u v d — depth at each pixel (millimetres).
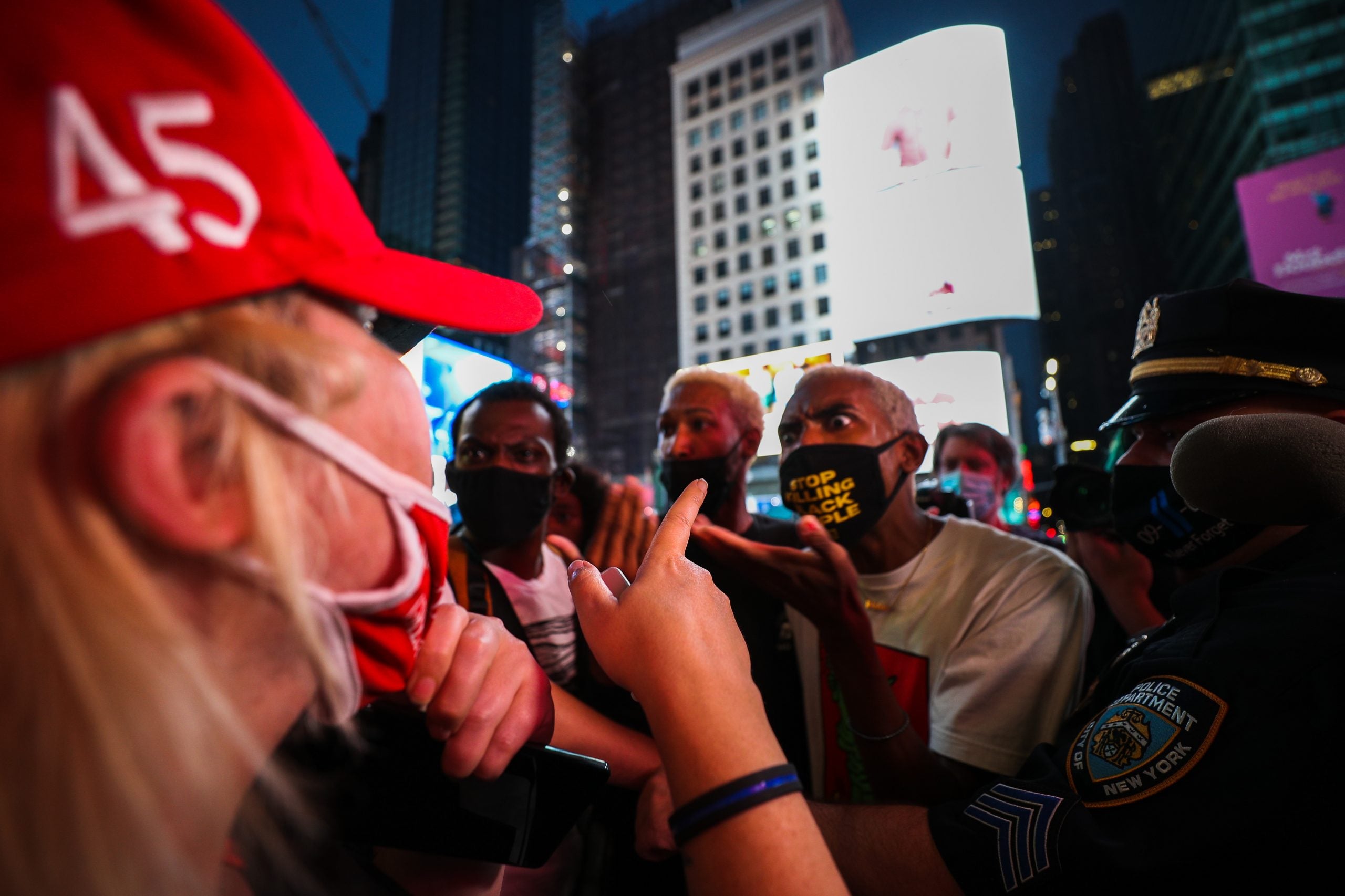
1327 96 34438
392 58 79312
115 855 269
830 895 402
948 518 1604
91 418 266
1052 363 18594
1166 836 649
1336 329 891
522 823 608
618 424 45625
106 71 276
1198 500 776
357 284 378
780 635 1648
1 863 262
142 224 277
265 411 300
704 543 1190
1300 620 675
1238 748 644
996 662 1322
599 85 52188
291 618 330
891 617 1512
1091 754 760
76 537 260
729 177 40344
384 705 577
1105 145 80688
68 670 255
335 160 401
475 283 487
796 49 38844
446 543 456
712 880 414
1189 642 765
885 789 1139
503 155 75500
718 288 39688
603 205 50062
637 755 788
